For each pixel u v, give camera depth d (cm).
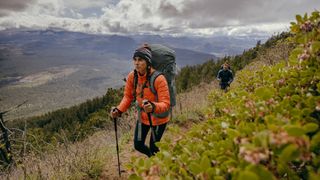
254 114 208
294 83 244
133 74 455
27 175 495
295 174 155
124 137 823
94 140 802
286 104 204
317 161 154
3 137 1095
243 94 243
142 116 453
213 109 309
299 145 121
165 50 584
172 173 183
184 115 937
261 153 124
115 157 645
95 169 532
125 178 518
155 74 429
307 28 242
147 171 185
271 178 119
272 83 275
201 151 198
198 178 170
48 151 609
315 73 233
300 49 244
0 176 600
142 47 432
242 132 163
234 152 168
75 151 580
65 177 490
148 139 767
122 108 473
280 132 131
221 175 157
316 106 197
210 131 230
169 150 218
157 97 434
